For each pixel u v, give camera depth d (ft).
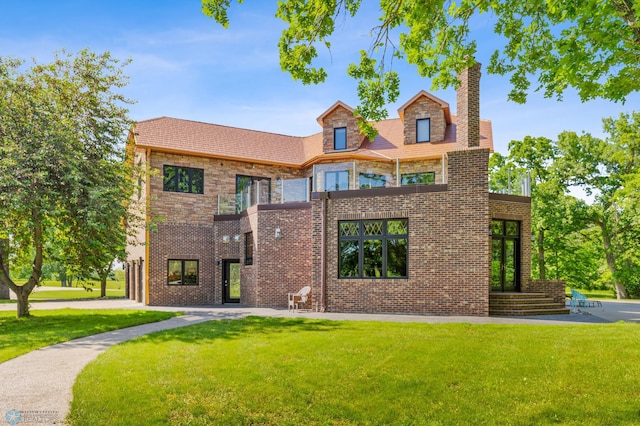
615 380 25.55
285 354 31.99
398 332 40.04
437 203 56.44
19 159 50.44
